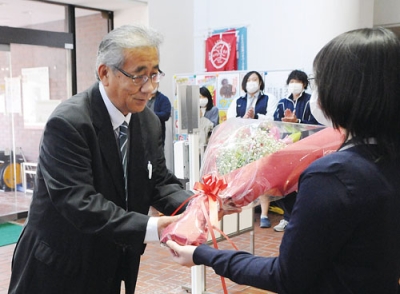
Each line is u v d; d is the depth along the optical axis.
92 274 1.44
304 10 5.60
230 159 1.57
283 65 5.87
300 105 4.76
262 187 1.47
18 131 5.78
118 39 1.32
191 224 1.34
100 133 1.42
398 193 0.97
